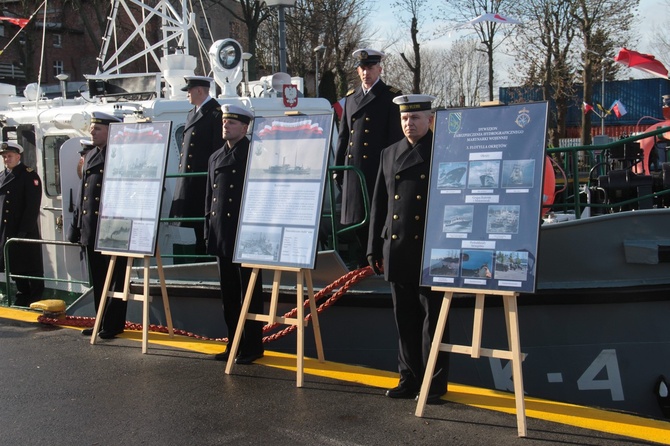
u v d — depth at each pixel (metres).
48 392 5.22
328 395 5.00
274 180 5.38
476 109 4.46
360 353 5.93
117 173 6.38
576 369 5.27
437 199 4.48
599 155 7.42
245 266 5.46
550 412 4.55
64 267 8.02
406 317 4.87
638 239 5.12
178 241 7.12
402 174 4.74
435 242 4.43
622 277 5.17
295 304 6.21
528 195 4.21
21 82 33.22
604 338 5.21
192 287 6.59
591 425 4.33
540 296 5.23
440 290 4.41
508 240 4.21
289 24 31.12
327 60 32.06
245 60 8.58
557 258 5.25
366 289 5.84
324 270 5.97
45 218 8.12
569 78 28.97
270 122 5.48
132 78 8.41
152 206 6.13
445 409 4.66
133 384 5.34
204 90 6.73
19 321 7.34
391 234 4.74
